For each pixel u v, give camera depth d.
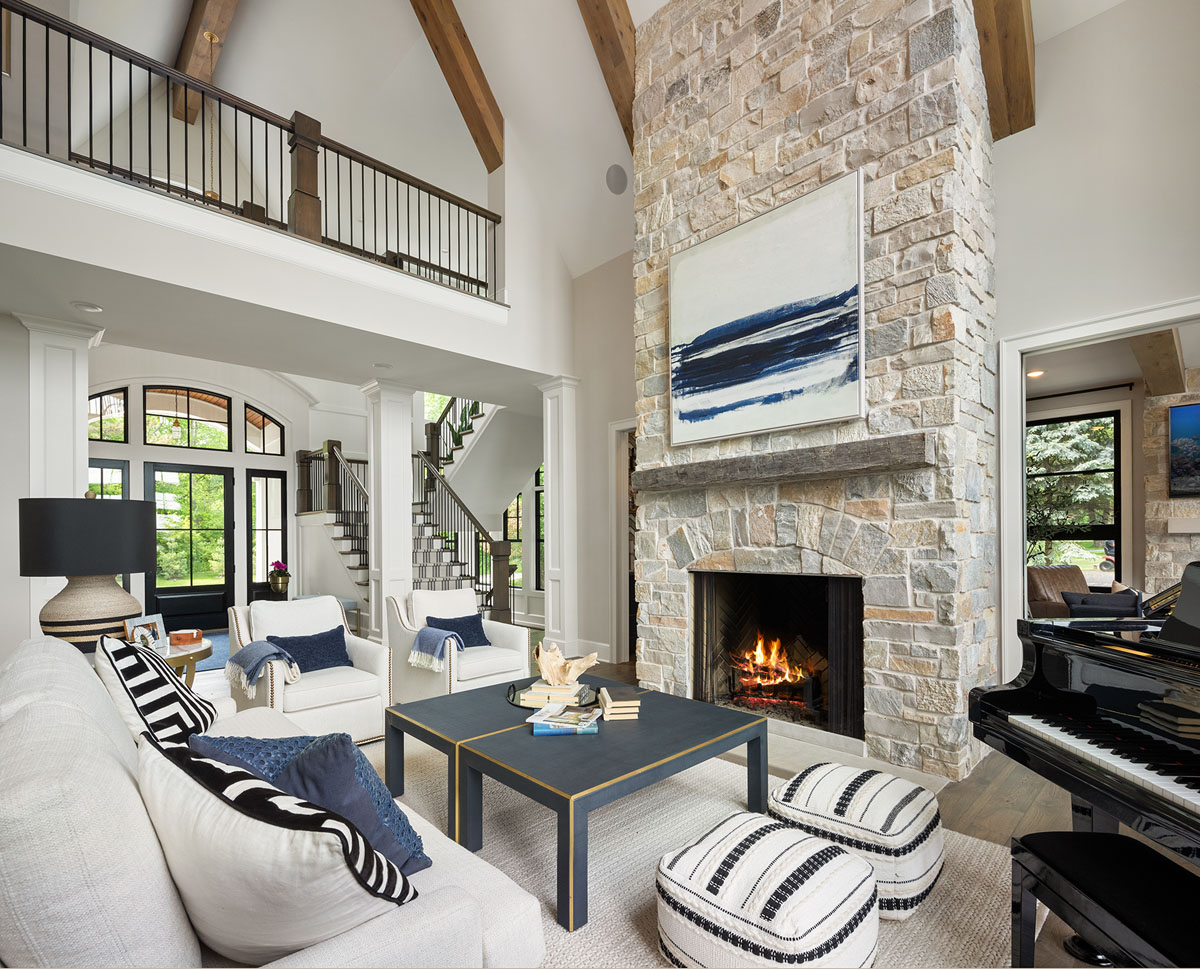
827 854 1.66
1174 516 5.39
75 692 1.48
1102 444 5.94
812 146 3.51
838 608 3.43
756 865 1.63
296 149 4.38
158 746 1.19
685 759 2.24
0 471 4.04
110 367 7.48
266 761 1.35
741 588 4.21
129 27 5.84
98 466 7.39
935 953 1.75
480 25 5.24
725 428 3.82
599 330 5.87
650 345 4.38
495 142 5.61
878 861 1.91
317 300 4.27
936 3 3.05
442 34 5.36
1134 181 3.21
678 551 4.14
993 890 2.05
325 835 0.96
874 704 3.21
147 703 2.02
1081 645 1.75
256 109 4.20
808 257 3.46
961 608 2.98
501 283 5.57
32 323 4.14
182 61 6.20
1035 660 1.92
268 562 8.74
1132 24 3.24
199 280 3.74
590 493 5.91
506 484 8.88
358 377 6.00
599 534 5.83
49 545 2.61
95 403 7.42
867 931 1.57
